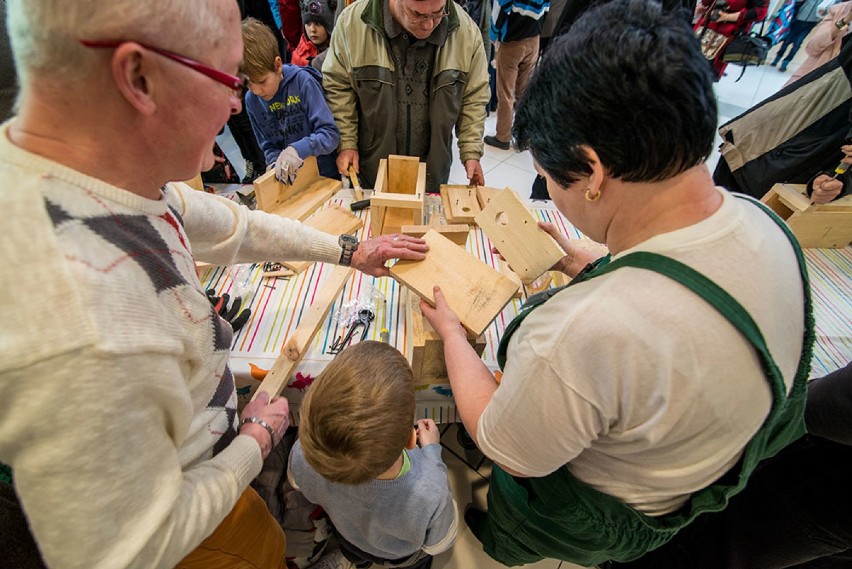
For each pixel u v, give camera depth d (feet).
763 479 3.00
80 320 1.22
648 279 1.52
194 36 1.36
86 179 1.41
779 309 1.58
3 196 1.26
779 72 15.97
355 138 5.84
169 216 1.84
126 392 1.34
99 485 1.36
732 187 6.27
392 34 4.90
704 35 9.37
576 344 1.57
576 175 1.64
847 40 5.24
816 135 5.25
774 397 1.64
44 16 1.16
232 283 3.78
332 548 4.33
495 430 1.96
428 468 3.17
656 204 1.59
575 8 6.27
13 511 1.86
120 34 1.20
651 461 1.88
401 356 2.67
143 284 1.49
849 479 2.56
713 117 1.38
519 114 1.75
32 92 1.31
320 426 2.35
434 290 3.04
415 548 3.34
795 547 2.86
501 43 9.74
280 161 4.47
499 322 3.69
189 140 1.58
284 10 8.61
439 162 6.14
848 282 4.22
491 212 3.37
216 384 2.17
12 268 1.21
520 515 2.87
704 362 1.46
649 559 3.53
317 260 3.41
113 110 1.35
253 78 4.93
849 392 2.27
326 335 3.50
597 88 1.35
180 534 1.69
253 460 2.23
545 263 3.11
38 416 1.23
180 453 2.07
